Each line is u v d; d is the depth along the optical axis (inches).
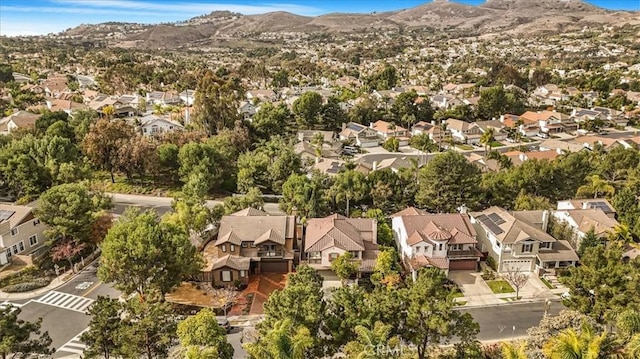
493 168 3900.1
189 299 2053.4
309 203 2763.3
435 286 1476.4
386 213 2967.5
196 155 3366.1
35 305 2000.5
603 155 4072.3
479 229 2529.5
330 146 4685.0
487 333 1844.2
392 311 1470.2
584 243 2335.1
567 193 3230.8
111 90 6855.3
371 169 3833.7
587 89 7564.0
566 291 2165.4
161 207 3166.8
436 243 2274.9
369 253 2306.8
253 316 1952.5
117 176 3646.7
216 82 5689.0
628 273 1665.8
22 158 2920.8
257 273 2299.5
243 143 4227.4
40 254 2378.2
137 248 1803.6
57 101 5487.2
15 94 5964.6
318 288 1620.3
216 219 2655.0
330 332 1448.1
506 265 2305.6
